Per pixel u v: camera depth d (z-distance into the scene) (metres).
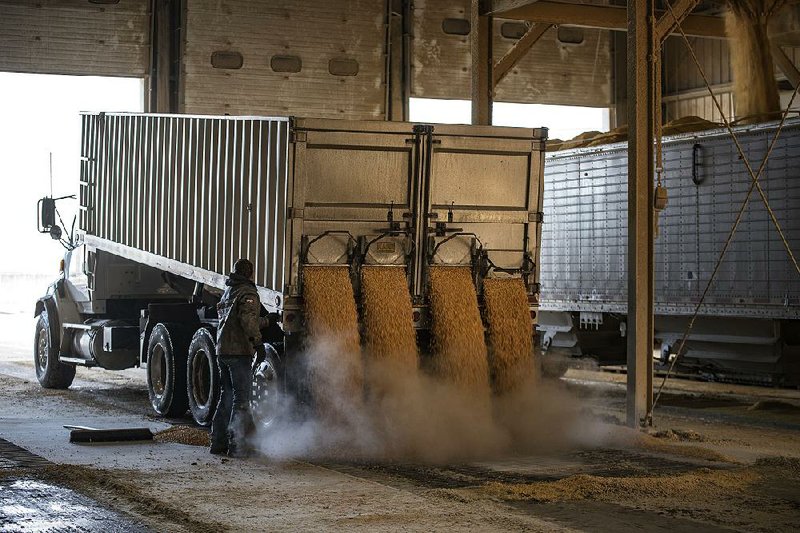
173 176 13.72
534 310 11.75
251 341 9.97
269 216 11.06
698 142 15.93
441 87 27.62
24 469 8.90
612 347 18.30
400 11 27.41
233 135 12.02
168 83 25.86
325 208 10.77
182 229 13.38
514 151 11.49
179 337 13.05
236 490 8.22
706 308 15.82
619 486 8.45
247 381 10.05
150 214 14.34
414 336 10.75
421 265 11.16
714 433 12.15
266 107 26.45
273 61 26.47
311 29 26.72
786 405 14.52
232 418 9.96
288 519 7.15
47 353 16.53
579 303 18.03
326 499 7.86
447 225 11.27
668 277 16.45
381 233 10.99
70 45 25.14
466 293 11.14
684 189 16.17
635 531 7.00
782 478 9.00
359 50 27.06
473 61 17.39
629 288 12.01
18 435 11.23
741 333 15.68
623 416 13.03
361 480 8.71
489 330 11.28
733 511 7.65
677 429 11.87
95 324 15.55
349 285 10.70
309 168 10.72
